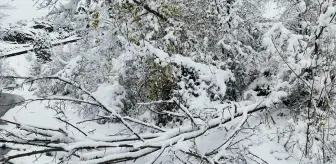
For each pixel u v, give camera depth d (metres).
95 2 7.64
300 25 7.14
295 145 5.18
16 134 4.27
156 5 7.14
